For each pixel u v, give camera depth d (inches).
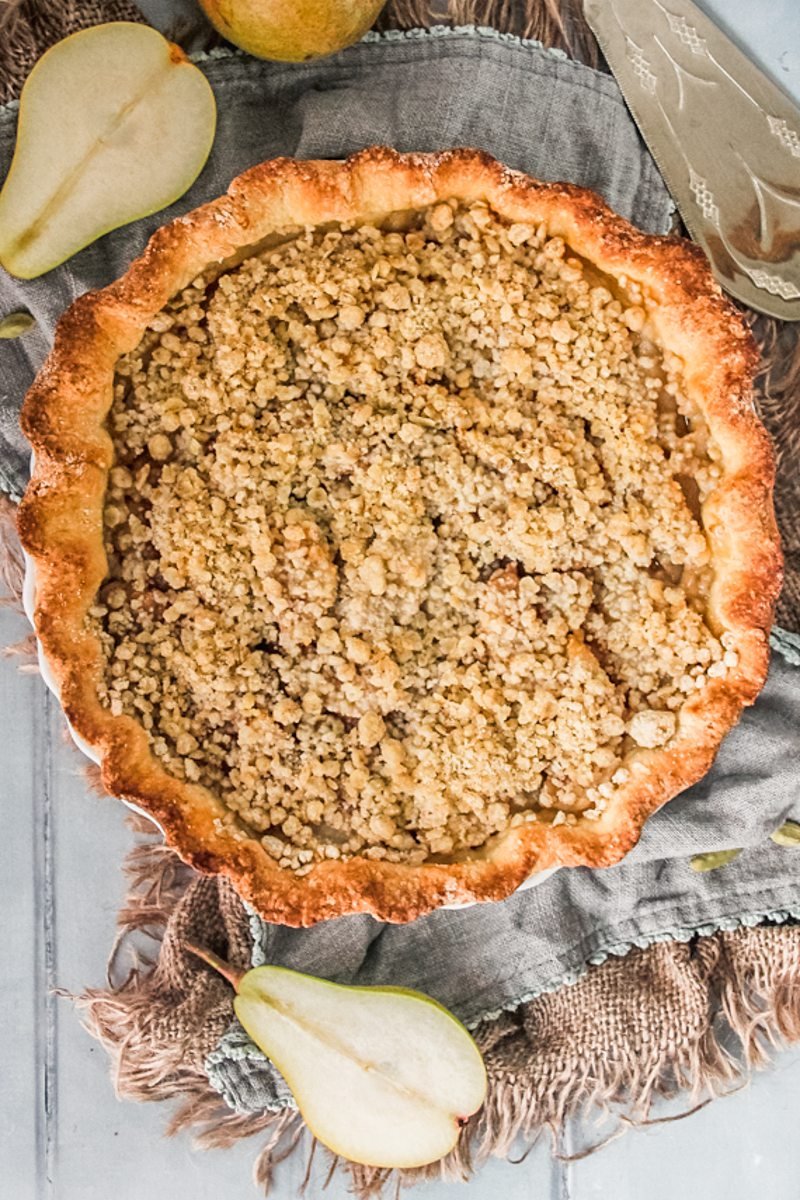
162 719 30.4
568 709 30.7
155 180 32.7
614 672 31.1
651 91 34.8
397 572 30.7
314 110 33.8
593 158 34.7
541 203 31.0
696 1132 36.0
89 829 35.4
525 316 31.0
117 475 30.5
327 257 31.0
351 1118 33.6
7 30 33.6
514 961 34.8
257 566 30.5
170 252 30.5
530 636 30.8
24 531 30.0
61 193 32.5
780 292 34.9
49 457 30.1
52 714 35.3
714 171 34.8
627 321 31.2
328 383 30.9
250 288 30.8
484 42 34.4
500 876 30.3
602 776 30.9
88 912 35.4
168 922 34.8
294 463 30.6
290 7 31.8
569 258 31.4
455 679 30.7
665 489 31.1
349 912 30.2
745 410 31.0
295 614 30.5
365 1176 35.1
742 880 34.9
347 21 32.4
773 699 34.4
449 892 30.2
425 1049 33.4
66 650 30.1
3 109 33.7
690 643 31.0
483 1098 33.4
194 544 30.4
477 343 31.1
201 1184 35.5
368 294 30.9
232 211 30.5
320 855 30.4
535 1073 35.0
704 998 35.0
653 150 34.7
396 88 34.4
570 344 31.0
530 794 30.9
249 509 30.5
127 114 32.5
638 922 34.9
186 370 30.6
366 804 30.5
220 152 34.0
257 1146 35.6
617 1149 35.9
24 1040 35.3
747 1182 36.0
